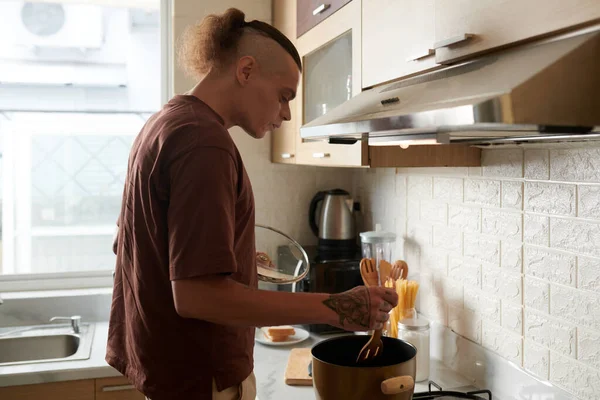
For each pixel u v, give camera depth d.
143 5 2.78
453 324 1.89
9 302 2.49
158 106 2.80
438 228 1.97
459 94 0.99
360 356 1.36
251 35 1.30
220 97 1.30
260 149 2.73
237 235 1.25
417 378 1.78
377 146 1.68
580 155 1.37
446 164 1.73
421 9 1.32
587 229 1.36
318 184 2.80
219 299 1.08
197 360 1.24
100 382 2.04
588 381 1.37
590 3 0.88
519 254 1.58
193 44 1.35
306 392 1.68
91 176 2.77
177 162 1.11
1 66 2.67
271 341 2.15
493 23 1.08
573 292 1.40
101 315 2.58
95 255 2.79
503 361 1.64
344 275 2.30
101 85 2.77
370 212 2.55
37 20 2.69
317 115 2.04
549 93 0.88
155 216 1.17
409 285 1.89
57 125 2.72
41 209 2.73
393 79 1.47
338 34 1.82
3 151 2.69
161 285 1.21
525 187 1.55
